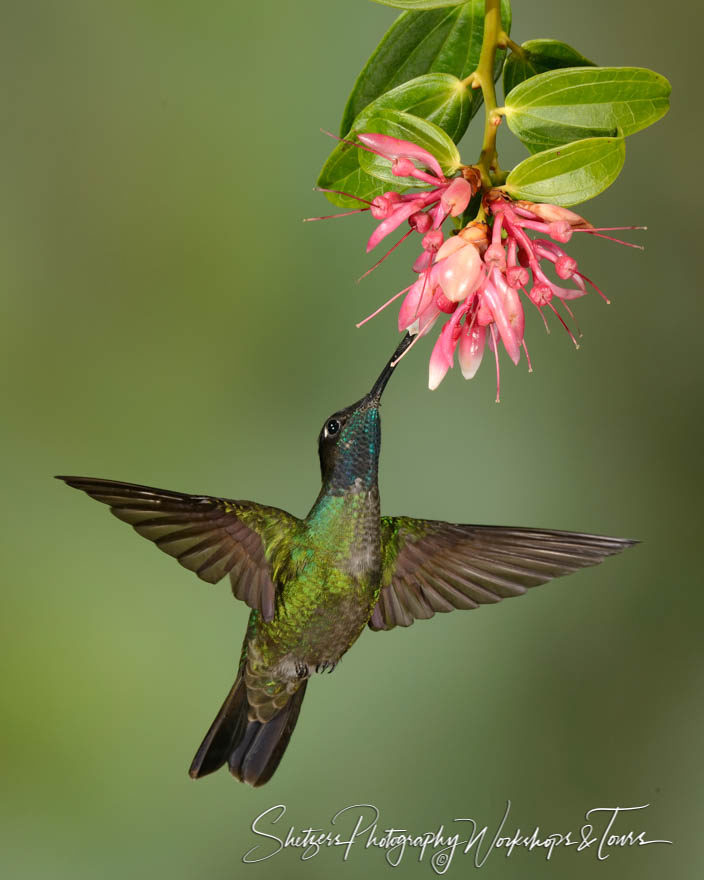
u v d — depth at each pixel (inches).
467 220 103.5
